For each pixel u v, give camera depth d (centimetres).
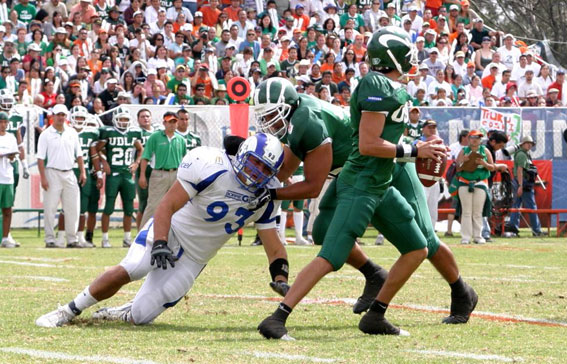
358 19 7100
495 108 5288
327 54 6291
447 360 1373
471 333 1677
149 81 5566
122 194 4216
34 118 4981
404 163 1783
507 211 5028
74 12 6216
